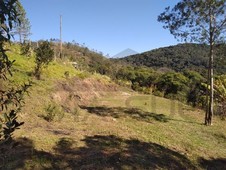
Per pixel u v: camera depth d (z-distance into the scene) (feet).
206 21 42.68
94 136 28.86
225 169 28.73
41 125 29.04
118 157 23.85
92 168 20.70
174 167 25.85
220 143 37.63
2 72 7.43
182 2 42.86
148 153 26.96
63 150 23.02
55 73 57.00
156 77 120.98
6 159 19.21
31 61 55.67
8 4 6.81
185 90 97.96
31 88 39.19
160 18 46.19
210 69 45.37
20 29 91.50
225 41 42.80
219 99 63.00
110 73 137.18
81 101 50.37
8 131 7.03
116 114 44.19
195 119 50.49
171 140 33.71
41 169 19.16
